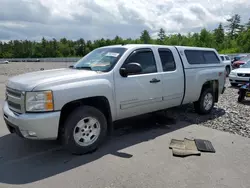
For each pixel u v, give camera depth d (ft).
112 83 12.64
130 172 10.12
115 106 12.94
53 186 9.10
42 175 9.96
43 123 10.32
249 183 9.29
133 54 14.03
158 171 10.21
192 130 15.83
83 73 12.23
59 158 11.61
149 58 14.94
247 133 15.24
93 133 12.26
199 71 18.25
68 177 9.77
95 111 12.07
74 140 11.46
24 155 12.00
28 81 10.97
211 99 20.04
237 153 12.09
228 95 29.45
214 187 9.00
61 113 11.43
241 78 34.86
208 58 20.04
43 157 11.74
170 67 16.11
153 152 12.22
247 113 20.29
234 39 240.12
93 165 10.81
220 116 19.34
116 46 15.02
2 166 10.82
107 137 14.49
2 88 36.70
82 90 11.34
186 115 19.62
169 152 12.21
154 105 15.12
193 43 237.86
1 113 20.58
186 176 9.78
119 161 11.19
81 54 357.41
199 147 12.69
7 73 70.44
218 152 12.21
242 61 56.29
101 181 9.43
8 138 14.42
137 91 13.83
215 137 14.48
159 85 15.06
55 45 365.20
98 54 15.07
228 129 16.03
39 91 10.33
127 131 15.66
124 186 9.07
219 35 256.93
